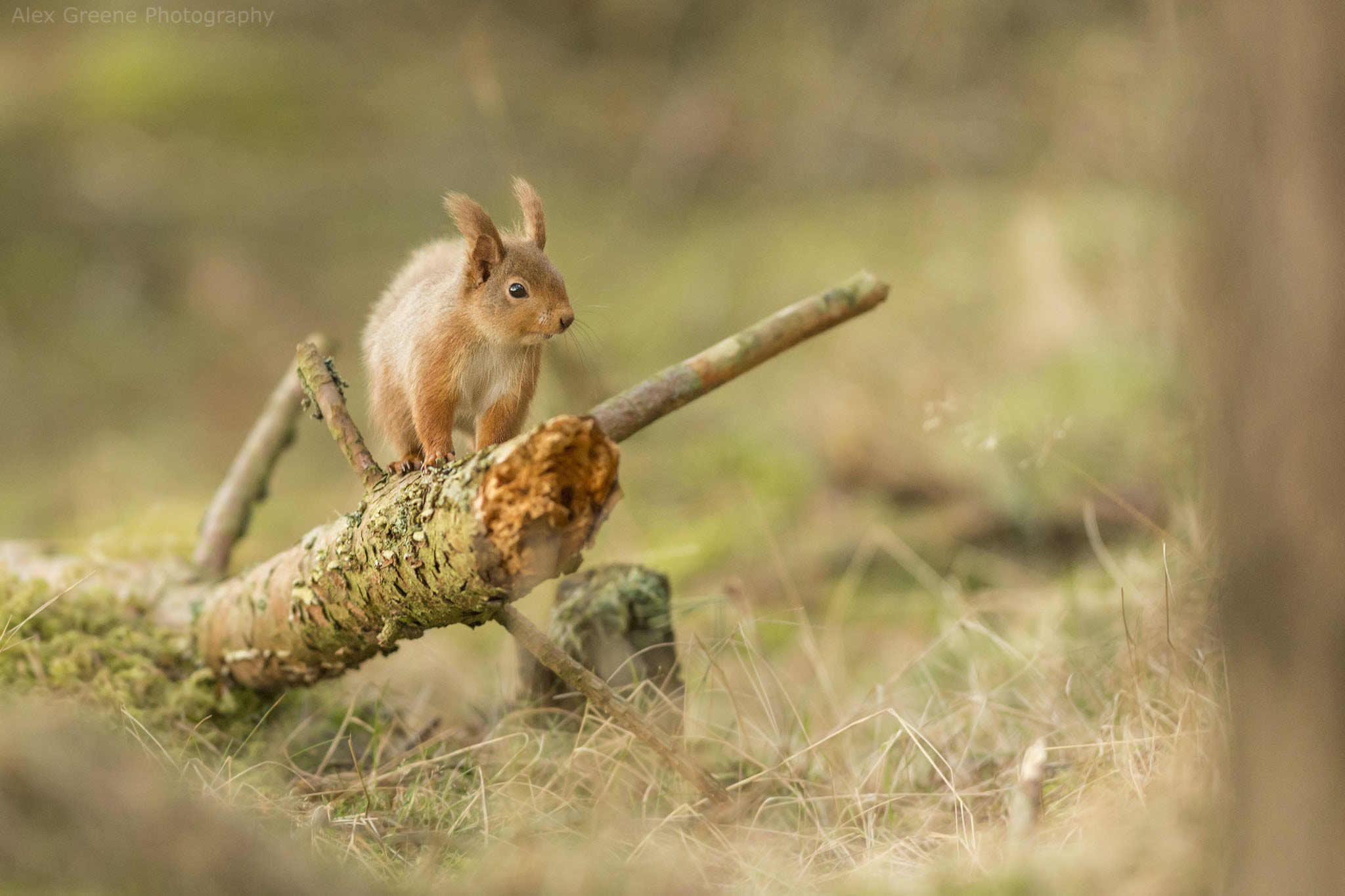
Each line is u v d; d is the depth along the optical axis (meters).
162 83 30.23
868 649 12.36
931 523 14.41
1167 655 7.55
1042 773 6.20
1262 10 4.32
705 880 5.89
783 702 9.20
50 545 10.22
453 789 7.47
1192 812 5.38
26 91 30.14
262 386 22.61
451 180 28.86
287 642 7.92
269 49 32.88
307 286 24.97
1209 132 4.70
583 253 26.14
